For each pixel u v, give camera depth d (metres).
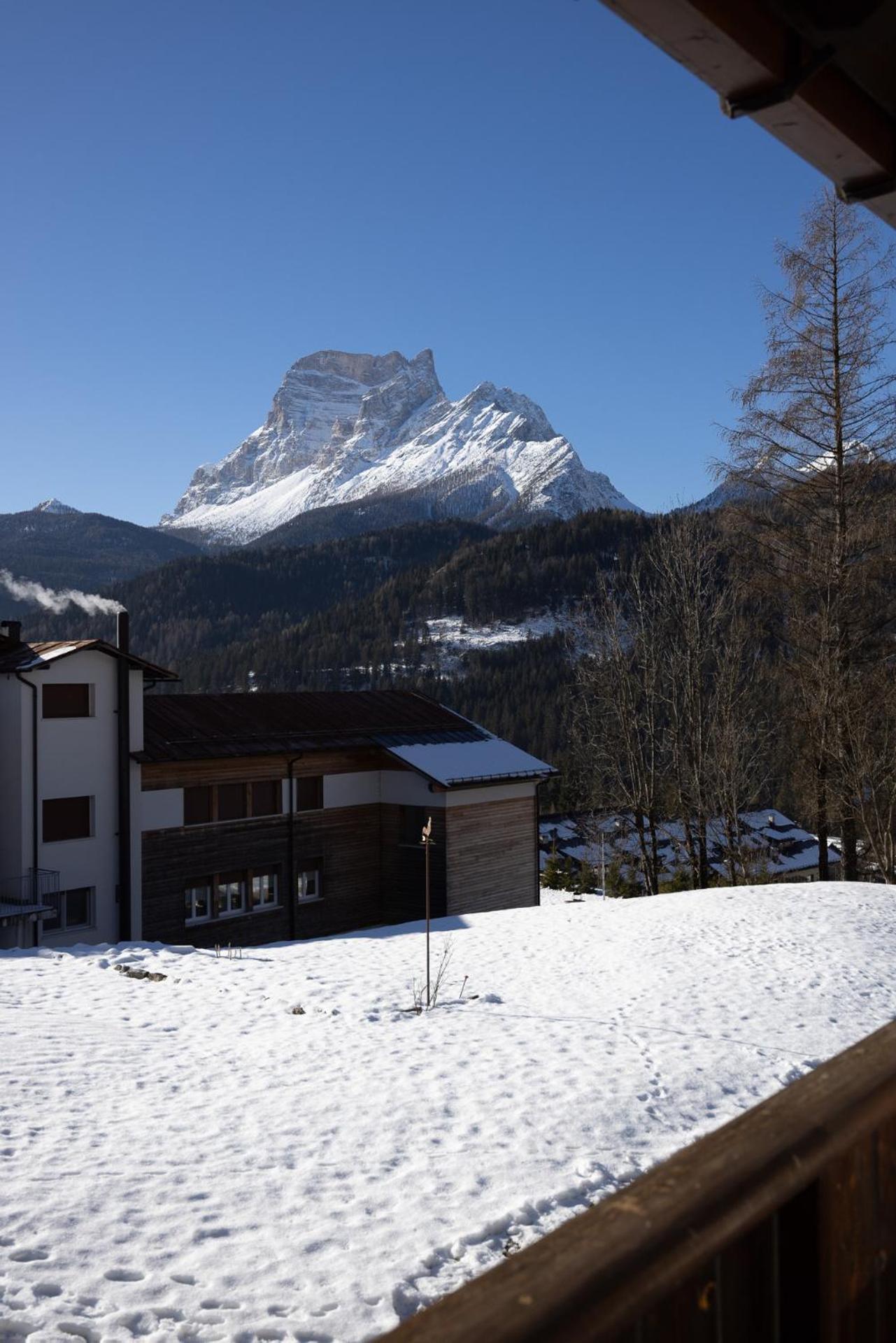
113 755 26.23
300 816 29.41
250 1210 6.62
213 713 29.84
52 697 25.39
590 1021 11.87
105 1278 5.64
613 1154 7.91
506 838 31.80
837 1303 1.31
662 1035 11.30
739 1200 1.09
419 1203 6.85
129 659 26.28
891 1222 1.46
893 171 1.99
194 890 27.55
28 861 24.66
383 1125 8.30
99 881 25.88
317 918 29.73
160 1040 10.73
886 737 20.92
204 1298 5.50
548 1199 6.98
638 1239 0.99
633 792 28.22
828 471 20.89
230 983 13.71
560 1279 0.92
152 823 26.66
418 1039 10.97
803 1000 12.94
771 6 1.57
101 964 14.93
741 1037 11.29
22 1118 8.04
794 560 21.25
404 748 30.86
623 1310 0.93
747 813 28.23
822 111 1.75
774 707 24.45
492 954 16.20
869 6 1.58
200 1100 8.80
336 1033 11.17
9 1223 6.17
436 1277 5.87
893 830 22.05
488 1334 0.84
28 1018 11.29
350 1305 5.49
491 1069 9.88
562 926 18.83
